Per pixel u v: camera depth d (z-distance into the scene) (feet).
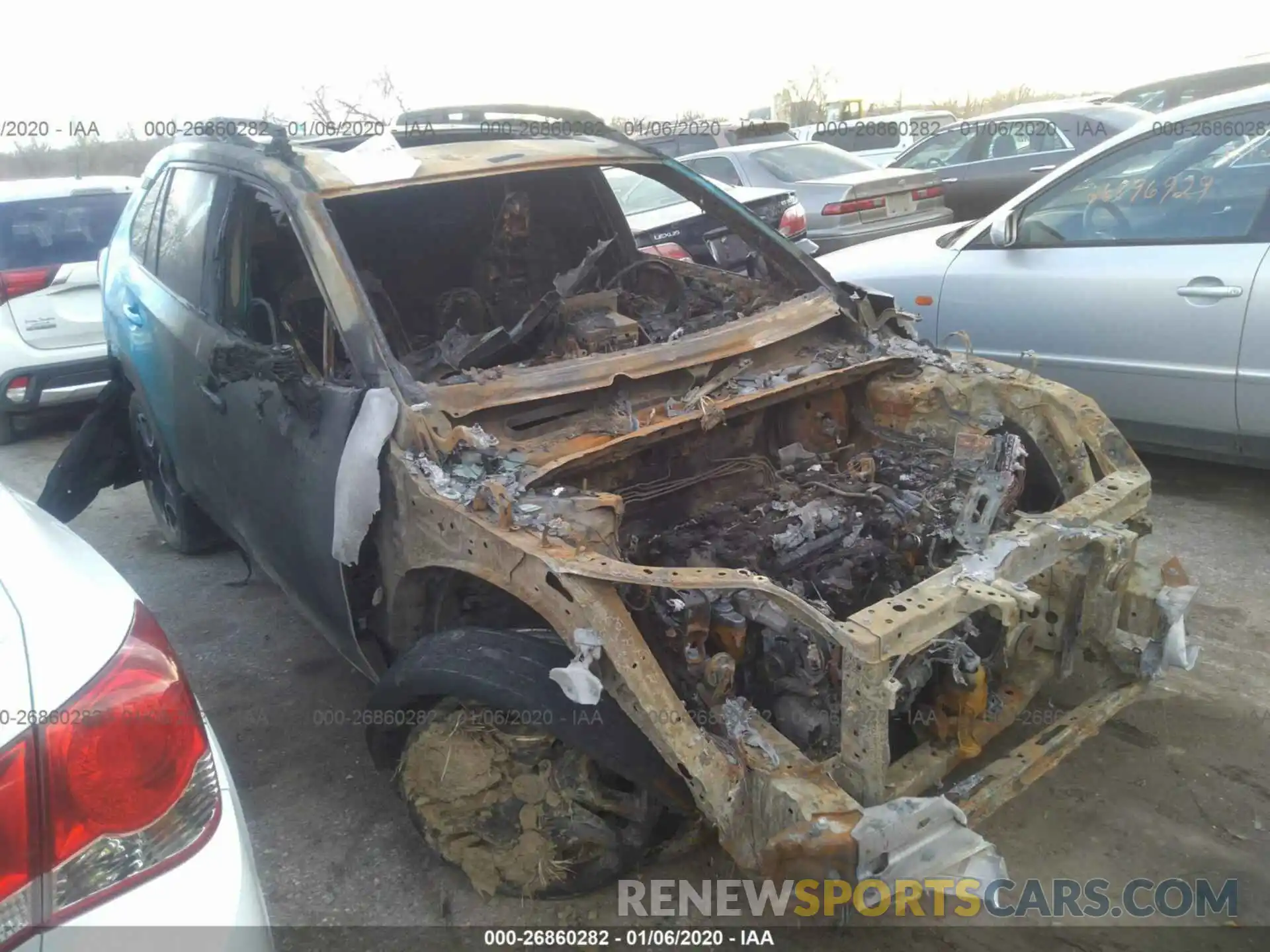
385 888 8.41
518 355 10.49
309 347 10.41
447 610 8.53
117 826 4.57
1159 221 13.80
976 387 10.07
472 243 12.38
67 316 20.59
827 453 10.61
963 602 6.89
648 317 12.09
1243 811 8.64
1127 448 9.40
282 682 11.73
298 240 9.34
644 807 7.47
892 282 16.78
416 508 7.90
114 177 22.47
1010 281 15.11
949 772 7.44
